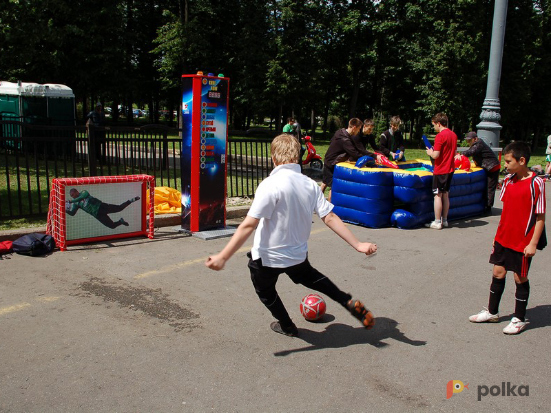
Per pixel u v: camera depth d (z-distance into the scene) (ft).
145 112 271.69
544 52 104.47
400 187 26.91
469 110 94.02
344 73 118.73
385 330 14.30
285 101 106.22
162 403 10.32
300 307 14.87
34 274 17.58
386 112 123.34
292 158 12.17
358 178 27.22
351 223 28.22
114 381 11.08
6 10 43.24
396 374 11.84
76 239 21.17
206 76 22.93
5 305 14.89
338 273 19.19
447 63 91.25
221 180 24.22
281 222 11.90
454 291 17.70
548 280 19.27
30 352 12.22
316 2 103.35
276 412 10.14
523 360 12.73
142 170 40.86
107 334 13.34
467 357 12.81
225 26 108.37
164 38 100.42
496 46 39.99
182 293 16.46
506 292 17.78
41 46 81.35
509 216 13.88
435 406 10.55
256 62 106.11
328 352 12.82
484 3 91.50
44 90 51.21
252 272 12.66
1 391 10.55
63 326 13.71
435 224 27.43
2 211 25.89
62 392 10.59
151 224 22.68
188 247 21.79
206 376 11.44
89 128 25.79
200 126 23.02
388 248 23.07
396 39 106.01
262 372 11.71
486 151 31.65
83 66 90.99
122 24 95.81
